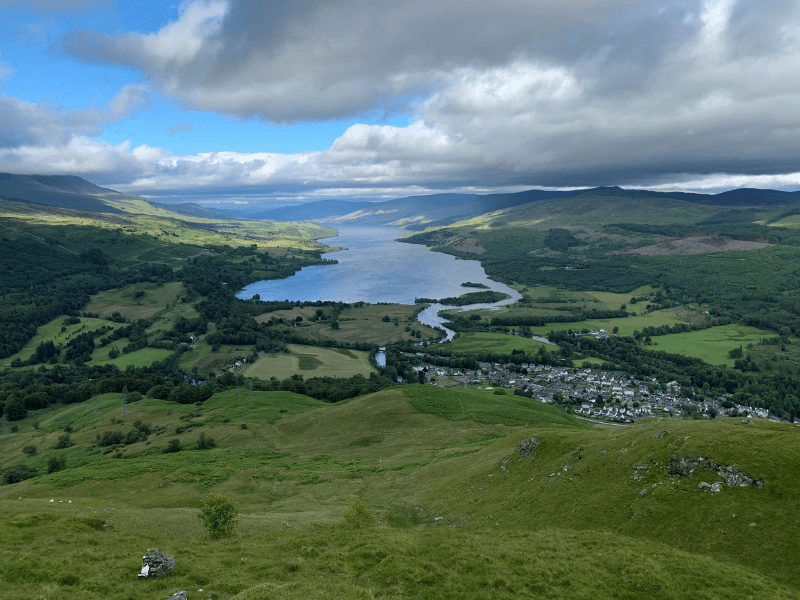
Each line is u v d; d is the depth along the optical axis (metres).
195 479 88.06
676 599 30.94
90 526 50.28
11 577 33.53
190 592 32.38
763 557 35.56
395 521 59.12
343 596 30.61
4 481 108.12
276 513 64.44
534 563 36.28
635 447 54.25
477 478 67.88
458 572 35.38
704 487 44.38
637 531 42.53
